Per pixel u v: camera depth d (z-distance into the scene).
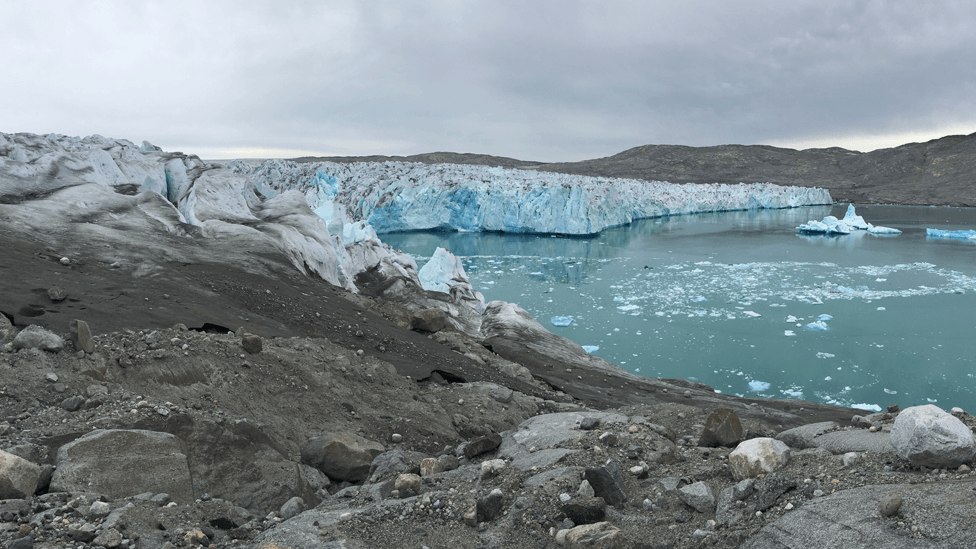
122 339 7.09
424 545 3.86
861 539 2.99
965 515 2.89
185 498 4.74
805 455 4.38
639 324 30.61
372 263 25.05
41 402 5.56
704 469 4.59
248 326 9.90
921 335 27.92
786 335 28.22
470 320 22.62
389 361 10.55
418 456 6.33
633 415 7.11
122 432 4.86
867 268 45.34
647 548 3.62
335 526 4.14
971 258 49.56
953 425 3.63
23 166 16.72
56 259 11.41
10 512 3.76
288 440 6.67
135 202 17.25
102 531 3.65
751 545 3.36
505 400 9.65
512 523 4.00
